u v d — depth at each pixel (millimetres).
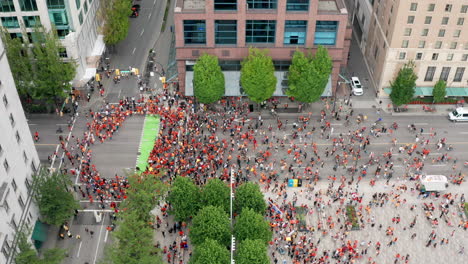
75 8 105562
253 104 109812
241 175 92688
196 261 70125
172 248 81688
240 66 108000
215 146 98438
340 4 101750
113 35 119812
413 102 111625
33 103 108625
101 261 73625
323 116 106875
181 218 80750
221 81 102188
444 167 96875
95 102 110438
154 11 143875
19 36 104688
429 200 91250
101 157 97562
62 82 102500
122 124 104938
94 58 117938
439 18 99375
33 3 99938
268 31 102375
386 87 111500
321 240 84188
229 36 103125
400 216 88375
